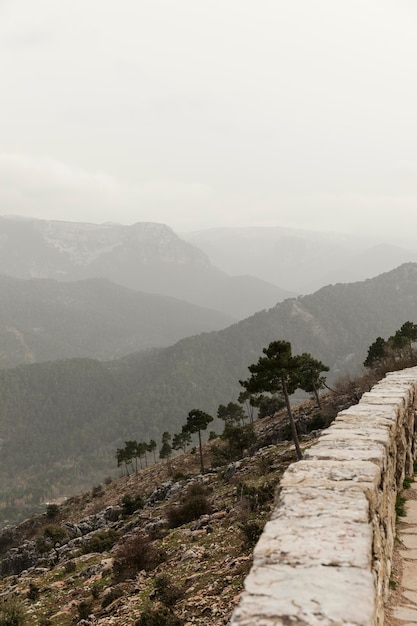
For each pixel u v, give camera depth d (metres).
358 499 5.05
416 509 8.48
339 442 7.25
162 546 24.48
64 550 47.06
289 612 3.34
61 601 23.30
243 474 45.03
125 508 61.69
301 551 4.10
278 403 89.31
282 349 39.44
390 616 5.25
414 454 11.80
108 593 19.81
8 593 29.73
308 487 5.45
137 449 111.00
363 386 62.25
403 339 59.06
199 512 33.12
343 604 3.39
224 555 17.91
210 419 69.19
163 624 12.45
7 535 95.44
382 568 5.36
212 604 12.68
